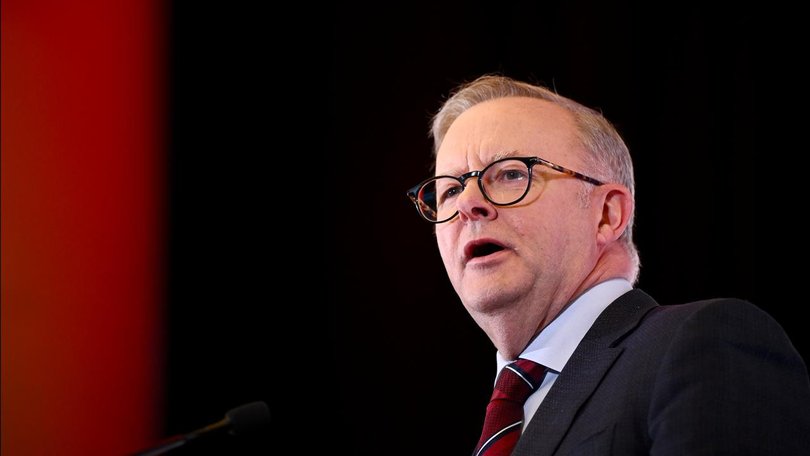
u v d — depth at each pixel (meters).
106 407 7.81
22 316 7.74
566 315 3.36
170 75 8.32
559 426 2.89
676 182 7.22
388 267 8.11
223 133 8.34
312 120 8.41
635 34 7.46
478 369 7.80
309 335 8.12
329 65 8.41
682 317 2.90
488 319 3.44
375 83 8.28
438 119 4.22
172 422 7.93
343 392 8.00
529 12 7.82
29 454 7.60
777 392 2.53
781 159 6.89
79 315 7.87
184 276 8.12
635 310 3.23
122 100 8.16
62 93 8.02
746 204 6.97
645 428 2.67
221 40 8.40
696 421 2.46
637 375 2.81
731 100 7.12
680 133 7.25
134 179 8.12
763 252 6.88
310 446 7.93
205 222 8.21
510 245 3.36
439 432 7.77
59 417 7.70
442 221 3.61
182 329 8.06
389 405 7.91
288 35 8.44
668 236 7.18
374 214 8.19
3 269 7.73
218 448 7.88
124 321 7.96
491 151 3.55
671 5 7.41
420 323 7.99
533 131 3.57
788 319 6.71
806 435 2.45
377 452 7.85
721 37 7.21
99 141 8.06
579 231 3.45
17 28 7.97
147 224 8.12
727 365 2.58
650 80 7.39
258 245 8.23
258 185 8.31
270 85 8.41
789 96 6.91
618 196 3.62
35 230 7.84
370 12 8.36
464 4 8.09
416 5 8.25
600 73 7.48
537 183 3.45
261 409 4.45
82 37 8.12
